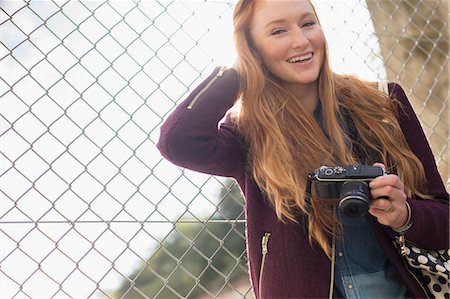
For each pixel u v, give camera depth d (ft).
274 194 6.02
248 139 6.49
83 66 7.46
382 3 12.62
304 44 6.31
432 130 10.94
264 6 6.45
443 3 12.80
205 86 6.45
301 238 5.99
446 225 5.93
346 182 5.56
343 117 6.53
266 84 6.51
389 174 6.00
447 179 10.46
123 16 7.75
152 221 7.50
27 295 6.75
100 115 7.41
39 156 7.03
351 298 5.87
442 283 5.86
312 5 6.65
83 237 7.08
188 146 6.18
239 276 18.98
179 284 19.19
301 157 6.22
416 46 12.44
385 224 5.68
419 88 12.92
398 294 5.93
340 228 5.97
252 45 6.61
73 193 7.11
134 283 7.52
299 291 5.87
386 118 6.46
